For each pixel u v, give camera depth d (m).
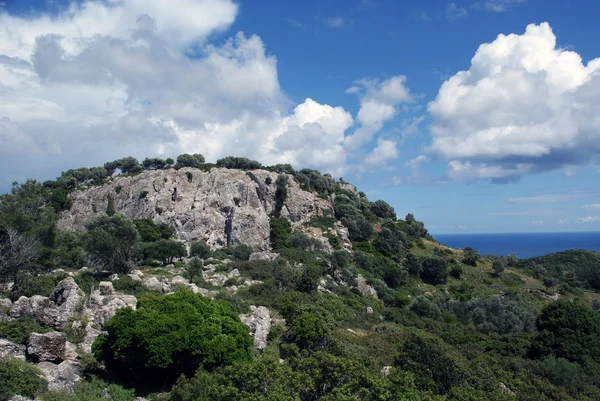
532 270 112.81
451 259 105.50
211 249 83.62
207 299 30.20
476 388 29.38
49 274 41.47
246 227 91.75
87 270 52.44
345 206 108.94
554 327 43.34
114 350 24.14
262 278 61.25
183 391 20.55
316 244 87.88
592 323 42.66
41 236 46.19
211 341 24.98
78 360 24.38
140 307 27.19
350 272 75.62
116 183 99.81
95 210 95.88
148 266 64.19
